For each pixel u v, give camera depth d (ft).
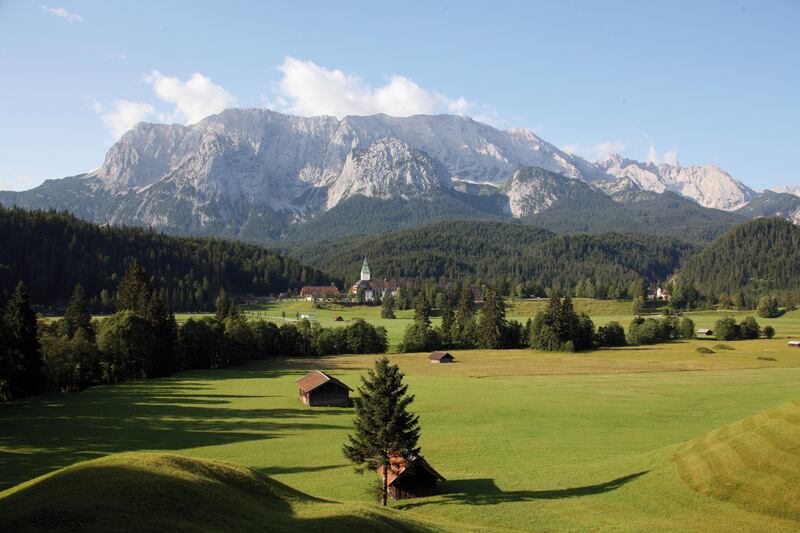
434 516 149.59
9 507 92.84
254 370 452.35
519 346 600.39
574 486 170.30
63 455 191.21
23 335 308.81
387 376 170.09
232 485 118.62
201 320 477.77
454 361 499.51
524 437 233.76
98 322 492.95
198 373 436.76
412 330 578.25
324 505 124.57
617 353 533.14
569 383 375.04
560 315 560.61
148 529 85.81
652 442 219.61
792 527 127.44
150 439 221.25
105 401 304.30
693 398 311.06
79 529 81.76
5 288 654.53
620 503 152.97
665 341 592.60
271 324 549.54
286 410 294.46
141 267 496.64
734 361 454.40
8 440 212.43
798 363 440.04
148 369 405.59
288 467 191.83
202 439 225.35
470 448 217.56
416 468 168.04
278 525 104.42
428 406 299.58
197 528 91.30
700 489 152.35
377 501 160.97
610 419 264.72
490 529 135.23
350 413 290.35
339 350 561.02
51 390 341.62
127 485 98.48
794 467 144.46
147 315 420.77
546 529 138.31
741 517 135.33
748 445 162.71
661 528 133.69
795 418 163.73
